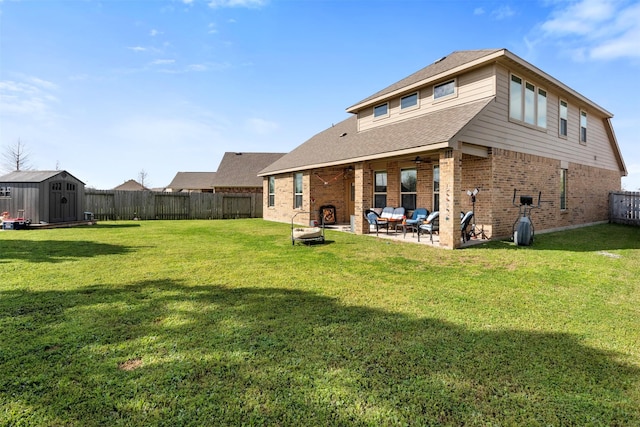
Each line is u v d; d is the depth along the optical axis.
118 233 11.94
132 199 20.16
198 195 21.73
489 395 2.38
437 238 10.30
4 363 2.71
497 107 9.54
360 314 3.89
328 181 15.69
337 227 14.34
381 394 2.37
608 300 4.45
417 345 3.12
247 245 9.09
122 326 3.47
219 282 5.22
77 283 5.07
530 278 5.57
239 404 2.24
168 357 2.84
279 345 3.08
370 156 10.67
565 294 4.71
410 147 9.16
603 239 10.07
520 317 3.83
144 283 5.12
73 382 2.47
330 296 4.56
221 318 3.72
